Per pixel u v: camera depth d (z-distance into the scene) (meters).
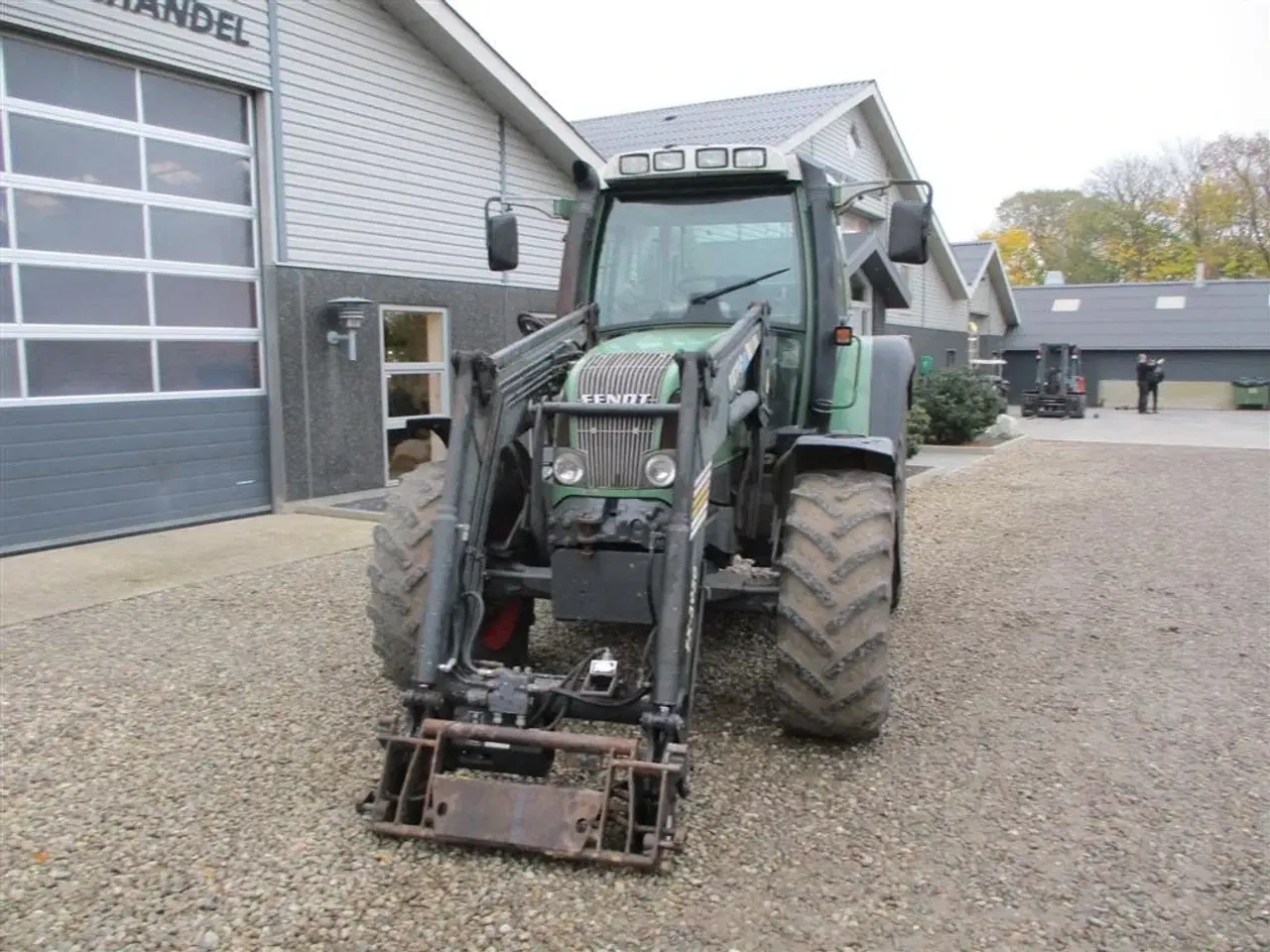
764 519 4.78
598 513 3.78
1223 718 4.65
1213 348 33.44
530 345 4.25
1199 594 6.95
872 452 4.24
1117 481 13.16
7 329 7.87
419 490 4.47
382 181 10.98
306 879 3.21
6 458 7.90
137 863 3.31
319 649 5.54
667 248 5.13
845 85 19.38
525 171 12.95
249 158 9.73
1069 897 3.17
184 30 8.87
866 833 3.55
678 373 3.93
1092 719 4.62
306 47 10.02
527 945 2.90
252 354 9.88
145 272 8.84
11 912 3.04
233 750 4.19
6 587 6.94
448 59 11.59
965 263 30.75
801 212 4.99
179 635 5.83
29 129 7.95
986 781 3.96
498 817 3.30
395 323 11.44
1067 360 28.58
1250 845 3.49
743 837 3.50
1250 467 14.90
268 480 10.04
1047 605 6.62
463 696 3.54
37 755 4.16
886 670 3.97
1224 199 49.34
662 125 18.98
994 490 12.24
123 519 8.76
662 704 3.39
